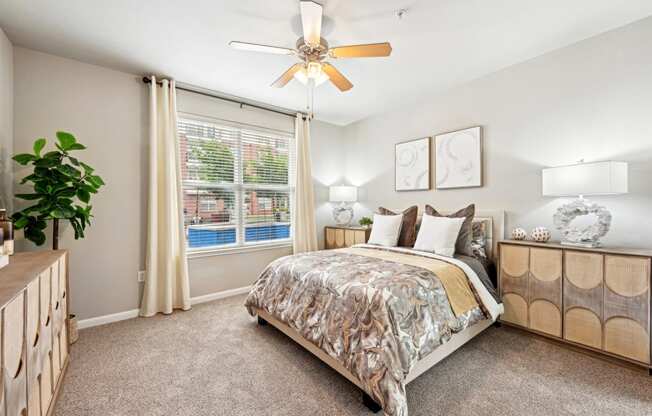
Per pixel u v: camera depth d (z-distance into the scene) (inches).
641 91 86.0
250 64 109.5
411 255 104.3
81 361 81.3
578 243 90.0
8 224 65.6
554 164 103.4
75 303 103.7
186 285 122.8
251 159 152.8
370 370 58.4
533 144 108.7
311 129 179.3
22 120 95.1
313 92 138.3
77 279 104.1
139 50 99.3
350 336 66.2
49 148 99.1
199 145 134.9
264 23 85.1
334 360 71.4
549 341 91.1
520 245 96.7
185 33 89.8
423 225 114.2
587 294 82.0
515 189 113.7
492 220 116.7
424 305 70.7
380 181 171.9
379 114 171.5
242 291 147.3
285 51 83.1
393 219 127.0
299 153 164.9
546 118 105.2
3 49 86.6
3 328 36.7
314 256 103.7
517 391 67.2
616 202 90.7
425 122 147.5
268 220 159.8
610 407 61.7
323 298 77.5
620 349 76.2
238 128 147.2
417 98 146.4
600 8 80.2
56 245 89.0
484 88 122.9
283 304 89.3
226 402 64.6
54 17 81.1
